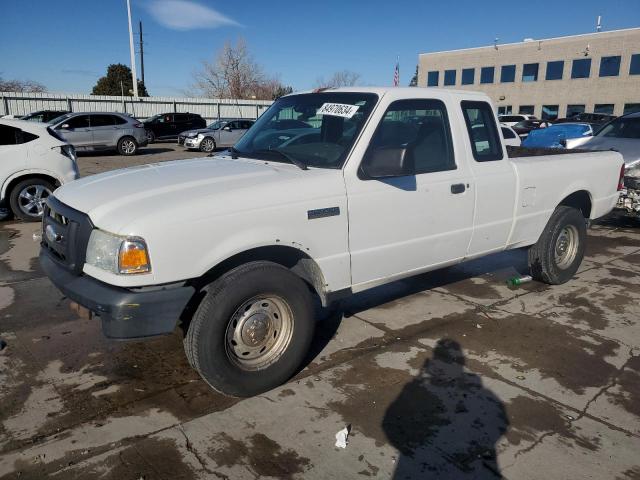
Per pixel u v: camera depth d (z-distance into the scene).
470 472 2.73
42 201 8.33
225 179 3.35
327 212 3.45
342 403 3.34
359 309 4.89
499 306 5.01
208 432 3.03
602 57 42.50
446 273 6.00
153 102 35.59
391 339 4.27
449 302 5.09
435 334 4.37
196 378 3.62
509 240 4.88
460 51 50.97
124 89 59.69
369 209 3.68
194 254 2.97
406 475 2.70
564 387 3.57
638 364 3.91
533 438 3.01
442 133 4.21
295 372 3.70
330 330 4.42
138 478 2.65
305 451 2.88
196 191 3.14
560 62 44.94
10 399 3.33
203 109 37.88
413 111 3.99
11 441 2.92
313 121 3.98
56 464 2.74
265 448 2.89
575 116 28.91
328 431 3.05
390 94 3.84
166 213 2.91
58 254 3.35
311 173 3.51
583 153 5.82
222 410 3.25
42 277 5.66
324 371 3.74
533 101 47.12
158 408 3.26
